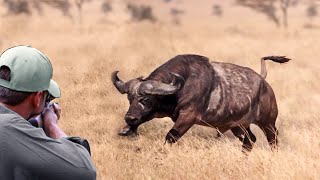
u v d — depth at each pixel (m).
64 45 50.62
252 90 21.38
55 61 42.03
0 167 5.22
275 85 34.47
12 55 5.39
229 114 20.92
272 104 22.28
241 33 82.75
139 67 38.78
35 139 5.29
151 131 24.38
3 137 5.24
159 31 68.62
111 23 102.62
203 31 79.56
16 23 69.56
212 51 49.84
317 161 15.66
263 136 24.97
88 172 5.36
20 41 54.12
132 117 19.92
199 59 20.95
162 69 20.66
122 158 17.94
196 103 20.28
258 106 21.75
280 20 125.56
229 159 16.12
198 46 51.66
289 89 33.41
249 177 14.63
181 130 20.19
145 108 20.02
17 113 5.48
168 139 20.20
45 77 5.48
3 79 5.36
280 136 23.59
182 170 15.48
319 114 25.77
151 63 40.91
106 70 36.66
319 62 50.28
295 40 70.31
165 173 15.66
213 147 17.81
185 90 20.23
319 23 118.25
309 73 39.81
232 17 136.62
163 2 154.88
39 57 5.46
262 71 23.72
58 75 35.62
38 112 5.61
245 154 18.02
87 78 33.97
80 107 27.64
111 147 19.83
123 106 28.33
